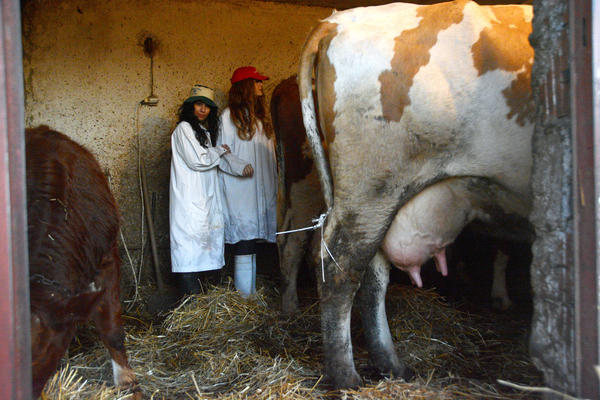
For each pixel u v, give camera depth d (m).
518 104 2.42
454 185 2.70
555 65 1.82
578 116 1.68
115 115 5.23
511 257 4.39
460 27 2.47
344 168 2.68
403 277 5.04
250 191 4.57
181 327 3.96
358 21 2.70
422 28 2.53
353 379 2.80
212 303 4.18
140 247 5.32
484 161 2.54
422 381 2.86
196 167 4.29
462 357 3.33
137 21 5.23
